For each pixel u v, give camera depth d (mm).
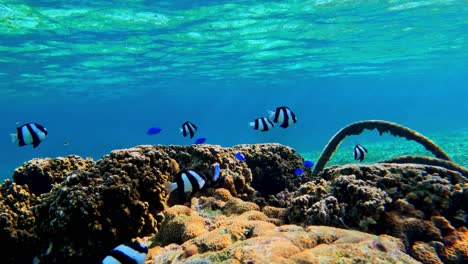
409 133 7648
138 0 14906
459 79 77938
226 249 2775
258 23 20016
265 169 7629
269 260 2457
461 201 4133
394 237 3605
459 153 17547
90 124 173500
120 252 2549
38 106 70750
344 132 8289
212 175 6211
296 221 4348
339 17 19688
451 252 3559
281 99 108250
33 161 6102
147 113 140375
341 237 2906
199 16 17844
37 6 14742
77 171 4742
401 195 4289
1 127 129625
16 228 4500
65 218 4082
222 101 103312
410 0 17406
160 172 5090
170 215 4480
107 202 4344
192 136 7711
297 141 74188
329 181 5156
